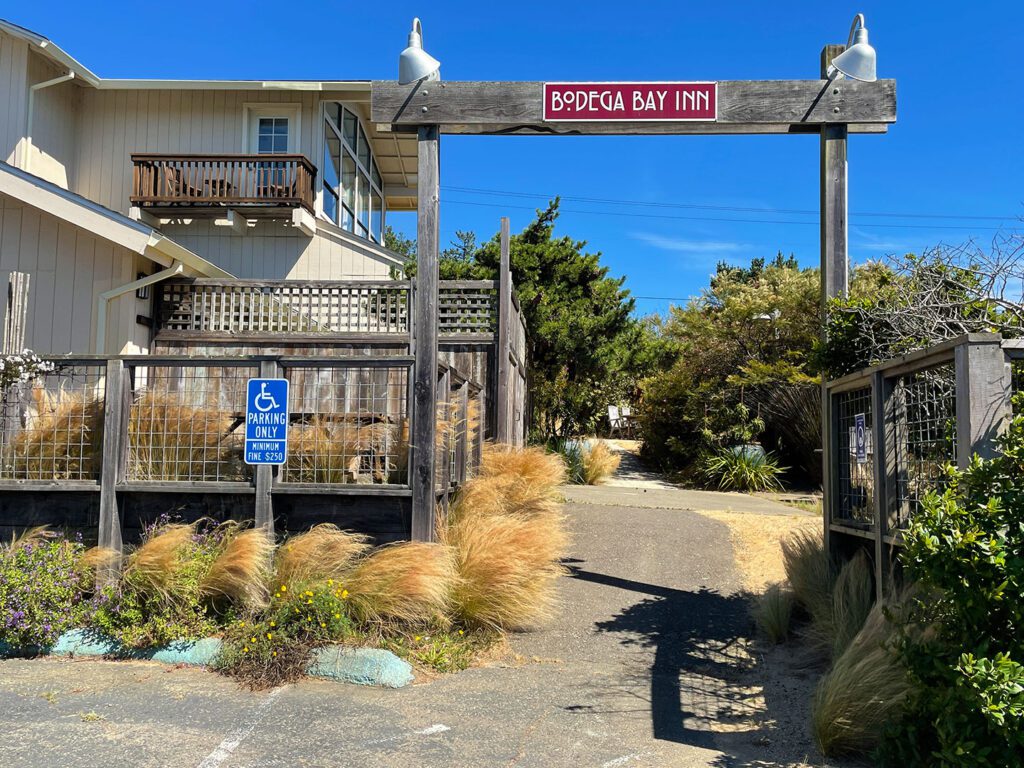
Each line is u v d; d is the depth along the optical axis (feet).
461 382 26.02
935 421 14.66
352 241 51.03
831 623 17.07
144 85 49.14
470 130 21.83
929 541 10.93
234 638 17.19
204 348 36.86
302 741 13.28
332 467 20.65
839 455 19.77
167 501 19.63
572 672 16.96
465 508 23.02
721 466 50.44
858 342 19.34
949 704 10.48
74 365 20.42
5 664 17.11
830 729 12.85
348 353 36.24
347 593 17.62
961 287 18.37
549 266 58.95
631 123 21.59
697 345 57.16
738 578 23.68
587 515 31.55
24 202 32.04
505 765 12.52
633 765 12.58
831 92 20.85
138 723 13.94
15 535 19.84
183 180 47.85
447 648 17.76
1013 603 10.14
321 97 51.31
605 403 63.93
